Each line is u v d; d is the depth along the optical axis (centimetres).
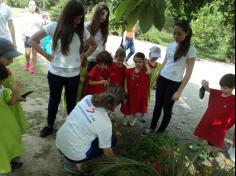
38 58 738
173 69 382
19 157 323
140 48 1109
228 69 1023
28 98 498
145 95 437
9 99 277
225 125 365
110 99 286
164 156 302
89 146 297
